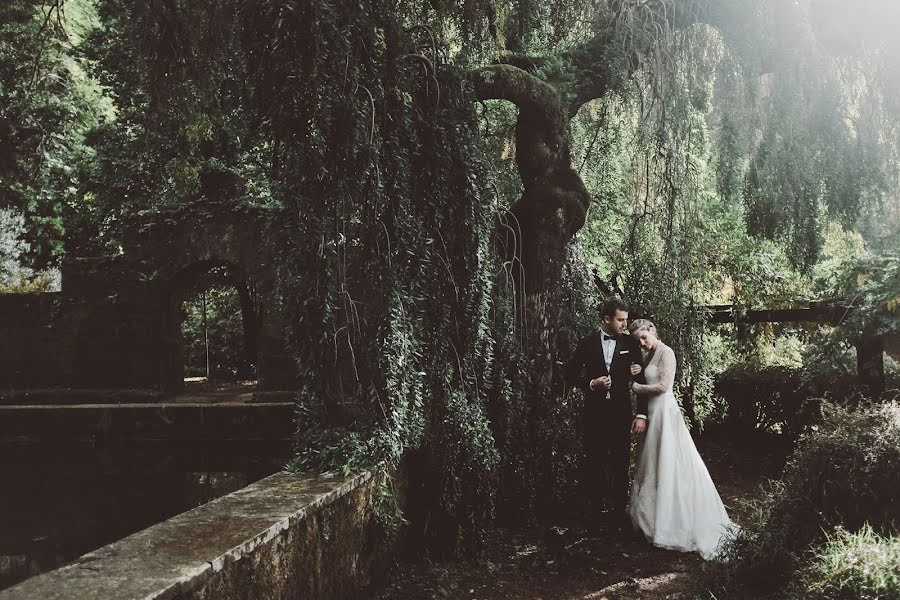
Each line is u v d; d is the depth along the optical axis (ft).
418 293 14.56
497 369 17.08
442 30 18.16
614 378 18.15
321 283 13.19
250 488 12.05
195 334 54.54
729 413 27.53
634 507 17.06
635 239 23.88
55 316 42.14
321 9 12.56
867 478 11.76
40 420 36.58
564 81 20.83
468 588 14.20
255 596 9.35
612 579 14.73
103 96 40.40
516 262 19.66
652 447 16.96
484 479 15.43
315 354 13.64
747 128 20.68
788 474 13.34
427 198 14.90
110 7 22.25
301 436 14.10
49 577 7.85
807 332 28.02
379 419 13.79
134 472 30.48
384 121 14.10
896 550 9.42
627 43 20.67
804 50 19.07
